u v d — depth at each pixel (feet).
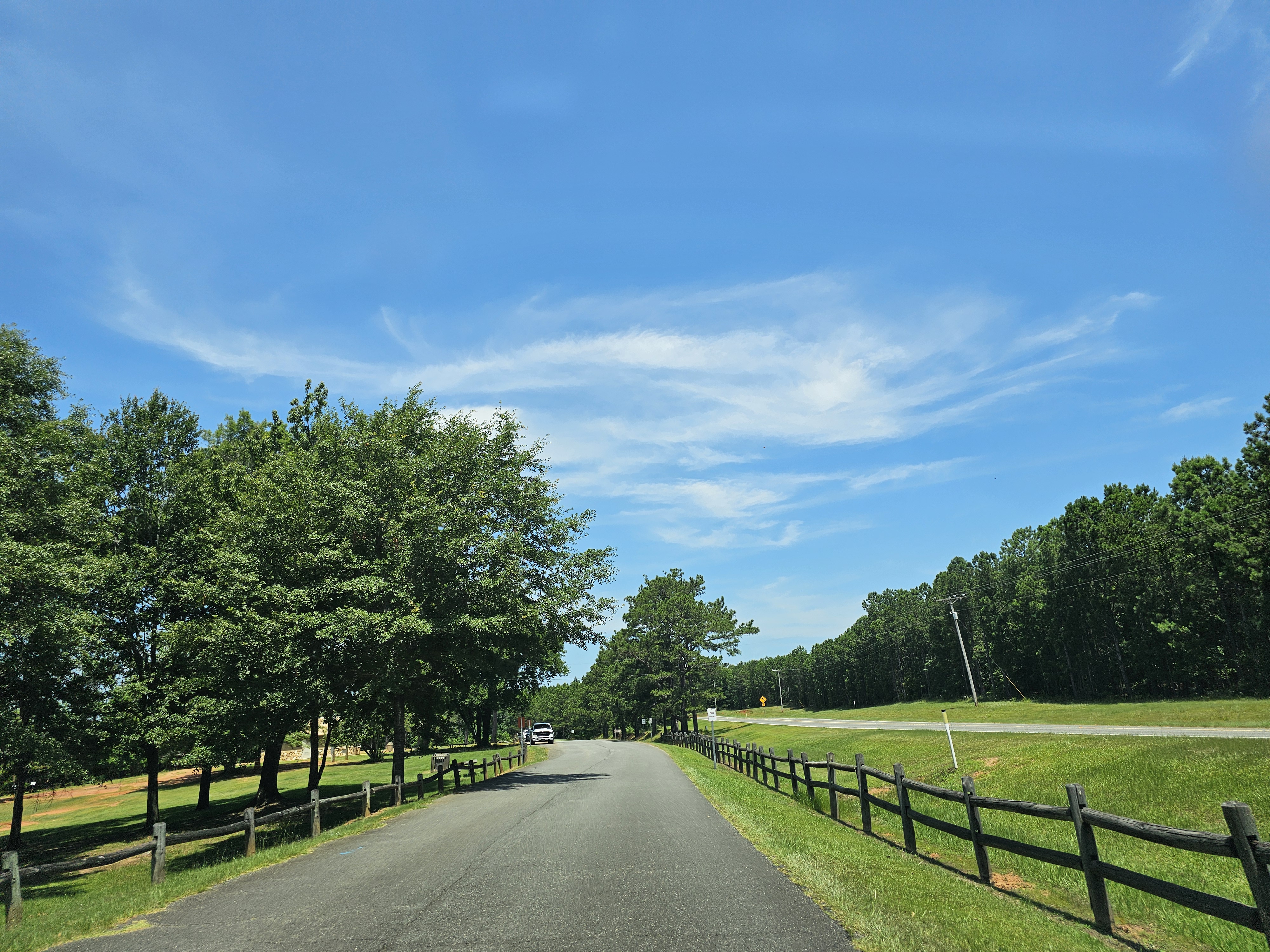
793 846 32.35
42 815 140.77
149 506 75.56
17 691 64.69
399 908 23.94
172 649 67.56
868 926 19.53
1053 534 253.44
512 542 73.10
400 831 43.91
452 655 74.90
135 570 73.72
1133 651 206.39
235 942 20.97
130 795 168.66
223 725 67.72
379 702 78.28
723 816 44.06
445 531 69.51
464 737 237.86
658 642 220.84
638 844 34.27
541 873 28.45
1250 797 47.55
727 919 20.93
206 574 75.87
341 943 20.26
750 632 219.61
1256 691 171.01
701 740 135.23
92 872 56.08
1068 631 232.94
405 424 79.51
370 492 70.28
